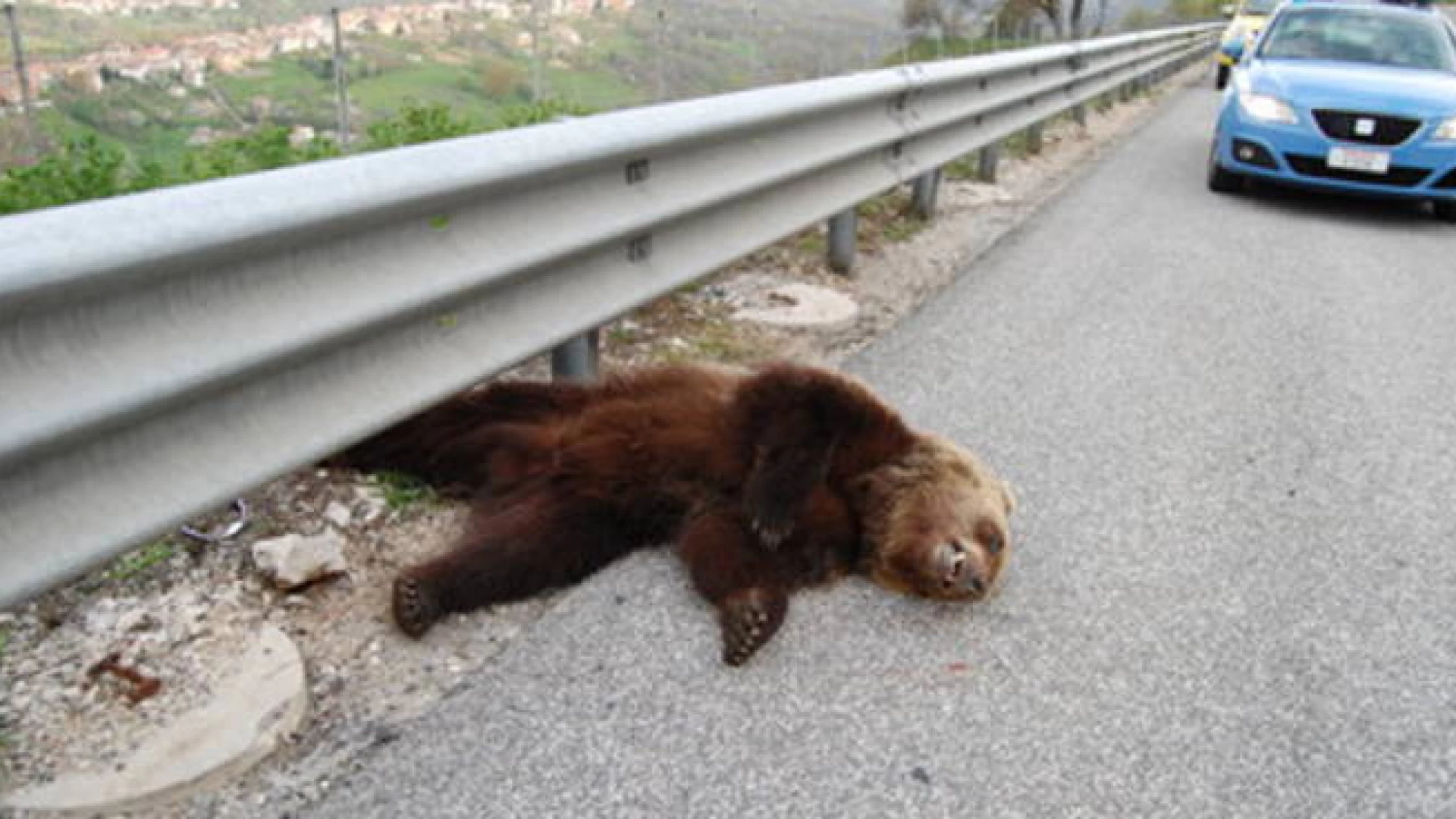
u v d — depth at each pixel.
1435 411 5.20
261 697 2.72
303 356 3.00
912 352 5.61
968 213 9.14
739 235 5.25
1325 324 6.52
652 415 3.84
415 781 2.56
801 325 5.85
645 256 4.59
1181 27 25.48
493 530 3.41
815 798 2.59
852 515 3.80
